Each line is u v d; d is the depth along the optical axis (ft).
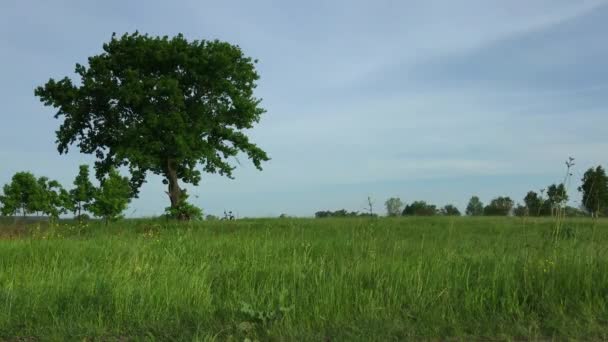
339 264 26.00
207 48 114.73
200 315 19.36
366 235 34.68
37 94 111.65
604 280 21.54
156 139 108.27
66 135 112.06
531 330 18.20
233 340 17.31
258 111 119.85
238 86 118.21
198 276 23.54
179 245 33.58
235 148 118.11
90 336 17.80
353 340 17.07
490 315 19.69
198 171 115.75
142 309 19.60
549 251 24.84
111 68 110.93
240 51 118.32
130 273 24.20
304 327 18.44
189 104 114.62
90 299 20.26
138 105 106.73
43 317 19.22
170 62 111.65
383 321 18.81
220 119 115.65
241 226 59.88
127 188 79.15
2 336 17.85
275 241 35.76
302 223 61.72
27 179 78.28
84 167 75.61
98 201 73.20
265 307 19.93
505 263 24.40
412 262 25.86
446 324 18.67
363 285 22.40
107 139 113.19
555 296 20.80
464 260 26.17
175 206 87.45
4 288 22.07
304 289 21.36
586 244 26.73
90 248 33.22
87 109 110.73
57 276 23.41
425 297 20.93
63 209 75.61
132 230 51.13
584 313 19.15
